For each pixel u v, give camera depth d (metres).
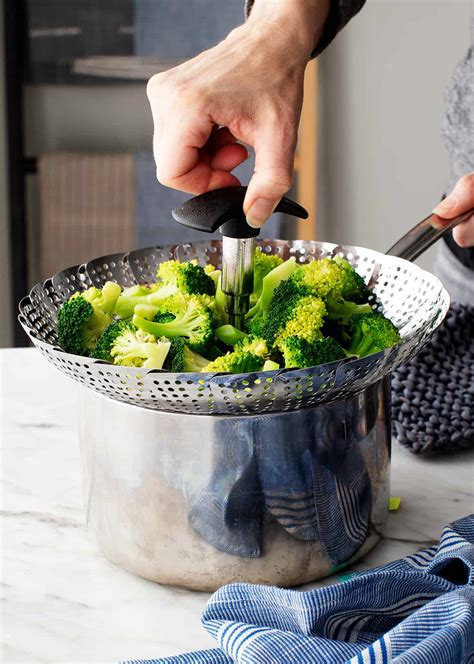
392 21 2.19
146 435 0.70
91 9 2.26
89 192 2.35
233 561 0.72
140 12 2.26
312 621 0.64
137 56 2.29
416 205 2.34
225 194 0.73
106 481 0.74
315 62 2.16
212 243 0.95
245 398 0.64
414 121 2.26
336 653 0.61
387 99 2.26
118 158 2.33
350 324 0.80
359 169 2.33
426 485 0.89
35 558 0.80
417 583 0.67
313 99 2.18
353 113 2.28
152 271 0.93
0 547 0.81
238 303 0.80
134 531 0.74
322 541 0.74
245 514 0.71
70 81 2.31
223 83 0.81
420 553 0.75
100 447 0.74
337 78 2.25
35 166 2.35
